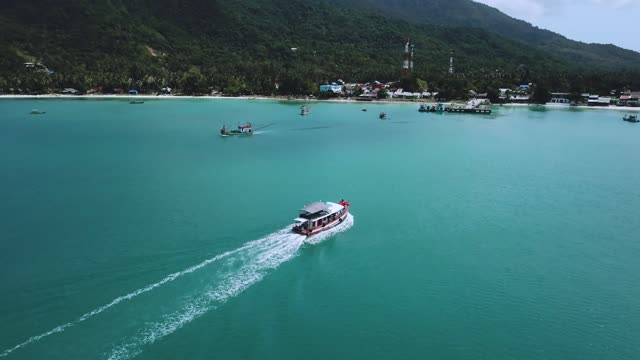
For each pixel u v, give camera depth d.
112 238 81.25
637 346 57.72
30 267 71.00
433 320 61.38
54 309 60.84
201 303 62.56
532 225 94.38
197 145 167.62
